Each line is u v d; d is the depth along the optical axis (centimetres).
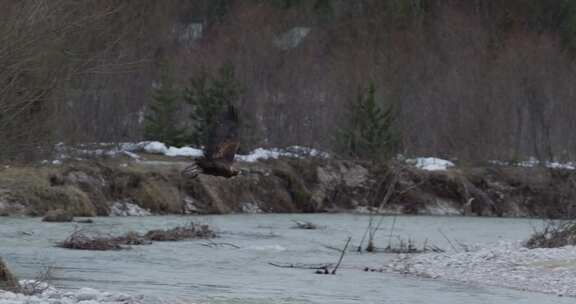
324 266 11269
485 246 13562
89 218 16588
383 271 11106
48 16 12356
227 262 11400
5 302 7144
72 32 13750
